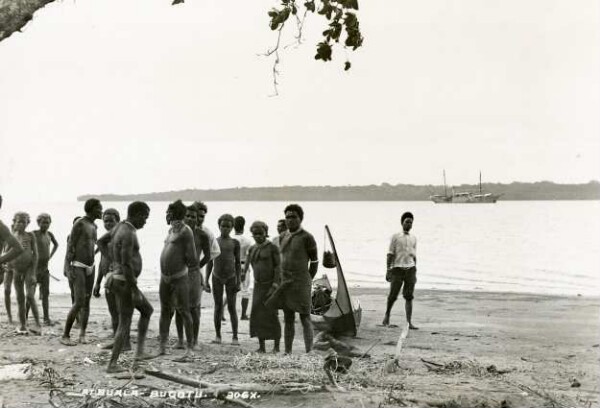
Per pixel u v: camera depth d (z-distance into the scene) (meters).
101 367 8.05
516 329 13.06
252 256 9.67
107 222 10.07
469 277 28.67
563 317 15.05
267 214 125.19
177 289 8.97
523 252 43.06
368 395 6.82
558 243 52.62
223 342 10.75
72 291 10.51
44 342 9.76
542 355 10.16
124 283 7.75
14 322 11.95
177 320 9.74
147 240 54.81
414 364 9.10
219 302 10.49
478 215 129.38
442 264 35.16
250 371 7.91
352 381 7.45
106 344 9.32
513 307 17.11
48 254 12.02
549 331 12.82
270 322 9.50
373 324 13.64
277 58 5.45
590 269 32.31
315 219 111.94
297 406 6.40
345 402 6.54
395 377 7.89
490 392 7.27
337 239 59.00
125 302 7.76
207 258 9.83
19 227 10.61
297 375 7.42
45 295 12.07
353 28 5.48
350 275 28.98
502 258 38.84
